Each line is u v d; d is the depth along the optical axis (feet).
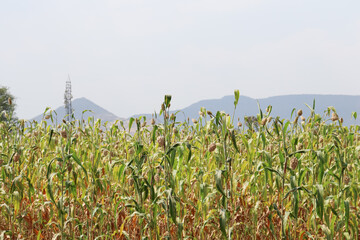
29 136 20.94
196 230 16.06
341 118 16.02
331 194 15.07
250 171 15.81
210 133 16.16
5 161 17.61
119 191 16.84
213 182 15.87
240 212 16.35
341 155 14.74
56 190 16.67
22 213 16.37
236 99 12.66
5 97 147.23
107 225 16.53
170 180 13.47
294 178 12.64
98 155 16.16
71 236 15.61
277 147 17.70
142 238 13.82
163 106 13.09
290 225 14.33
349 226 13.87
